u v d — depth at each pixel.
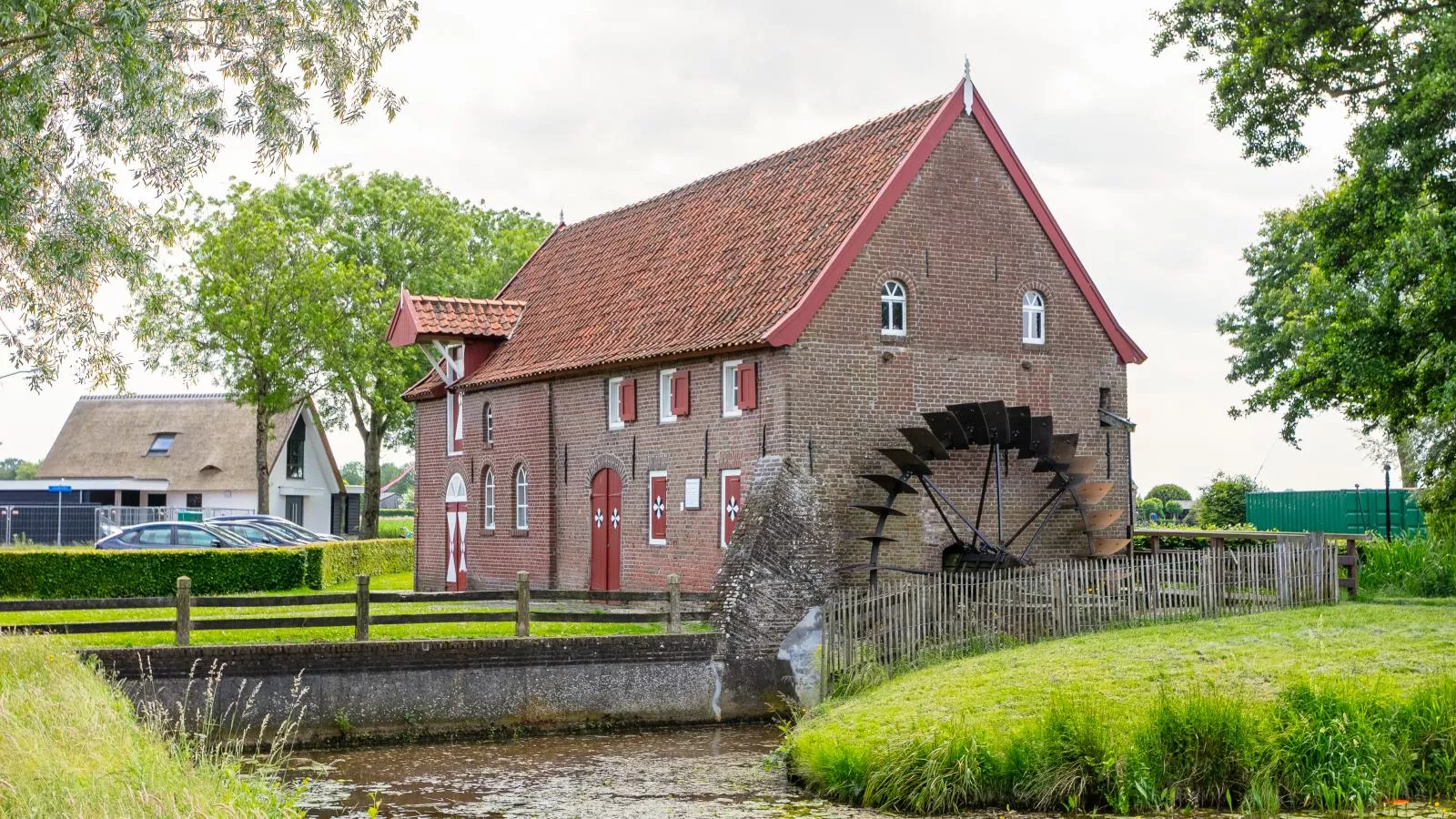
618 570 28.52
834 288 24.81
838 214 26.25
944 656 21.48
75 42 18.89
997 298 26.86
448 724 19.89
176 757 12.83
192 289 45.12
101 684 16.20
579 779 16.84
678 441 26.86
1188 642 20.17
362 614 20.02
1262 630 20.80
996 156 26.98
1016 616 22.25
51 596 28.97
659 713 21.14
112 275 22.36
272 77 20.73
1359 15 28.81
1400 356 28.09
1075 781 14.05
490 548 33.22
